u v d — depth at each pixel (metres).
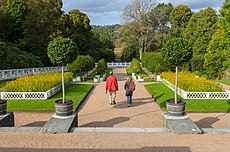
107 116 9.83
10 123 7.66
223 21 13.55
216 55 22.80
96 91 16.86
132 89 11.79
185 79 15.41
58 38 9.23
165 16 49.09
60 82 16.16
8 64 26.77
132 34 46.31
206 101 12.09
